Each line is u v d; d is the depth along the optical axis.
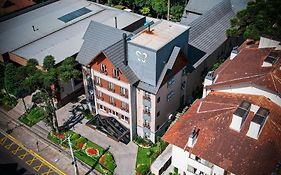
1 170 61.19
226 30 77.00
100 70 61.84
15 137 67.88
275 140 46.53
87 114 71.38
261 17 67.38
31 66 61.31
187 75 67.56
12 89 64.75
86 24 85.19
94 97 67.50
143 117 62.84
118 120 66.38
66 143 65.25
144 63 57.03
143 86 58.94
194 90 75.38
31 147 65.56
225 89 54.97
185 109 68.56
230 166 45.34
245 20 71.44
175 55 58.62
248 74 54.66
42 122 70.81
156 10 99.75
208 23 79.12
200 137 49.00
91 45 65.00
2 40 80.06
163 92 60.72
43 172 60.66
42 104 74.31
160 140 63.00
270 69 53.31
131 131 64.88
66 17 88.12
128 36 61.22
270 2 69.94
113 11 91.75
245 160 45.19
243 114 46.72
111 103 64.69
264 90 51.00
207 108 52.59
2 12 93.81
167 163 59.69
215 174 49.09
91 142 65.62
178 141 50.34
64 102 74.31
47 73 59.50
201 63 70.94
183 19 89.81
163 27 62.53
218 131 48.50
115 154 63.25
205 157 47.22
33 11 91.94
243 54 61.59
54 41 78.50
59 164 61.97
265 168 44.16
